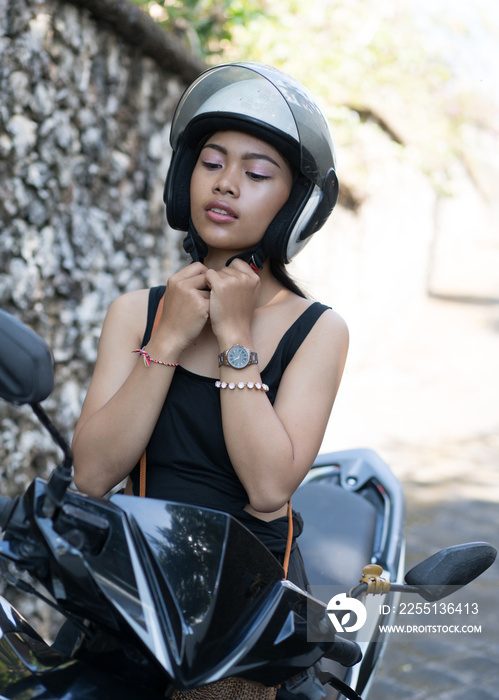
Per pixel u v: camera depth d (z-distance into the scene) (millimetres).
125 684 1056
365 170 7230
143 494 1362
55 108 2711
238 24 5371
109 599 978
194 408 1354
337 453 2559
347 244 7625
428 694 2711
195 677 983
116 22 3008
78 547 993
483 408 7023
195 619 1010
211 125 1366
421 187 10867
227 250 1430
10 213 2494
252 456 1280
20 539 1006
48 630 2807
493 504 4660
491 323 11656
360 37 6766
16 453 2588
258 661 1033
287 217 1395
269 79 1341
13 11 2441
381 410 6695
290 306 1455
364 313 8273
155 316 1451
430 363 8805
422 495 4750
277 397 1379
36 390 917
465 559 1313
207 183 1375
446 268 18203
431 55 7809
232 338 1303
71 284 2896
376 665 1883
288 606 1080
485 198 21125
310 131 1343
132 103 3312
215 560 1050
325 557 1957
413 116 7613
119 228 3281
